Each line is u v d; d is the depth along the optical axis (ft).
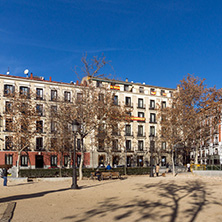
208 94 138.00
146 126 206.49
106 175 88.63
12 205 38.83
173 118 132.26
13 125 120.26
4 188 67.05
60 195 50.93
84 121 97.09
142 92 211.00
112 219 30.07
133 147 198.59
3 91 162.61
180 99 138.62
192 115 134.21
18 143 117.91
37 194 53.01
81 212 33.96
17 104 121.60
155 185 67.77
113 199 44.86
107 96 102.06
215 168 119.55
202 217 31.12
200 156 212.64
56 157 173.37
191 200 43.50
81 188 63.16
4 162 158.81
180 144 170.71
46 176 103.76
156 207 37.19
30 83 170.30
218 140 181.78
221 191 55.52
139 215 32.12
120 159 193.16
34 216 31.76
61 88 176.14
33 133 122.21
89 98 100.42
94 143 115.75
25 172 101.30
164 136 133.90
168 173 130.41
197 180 84.53
